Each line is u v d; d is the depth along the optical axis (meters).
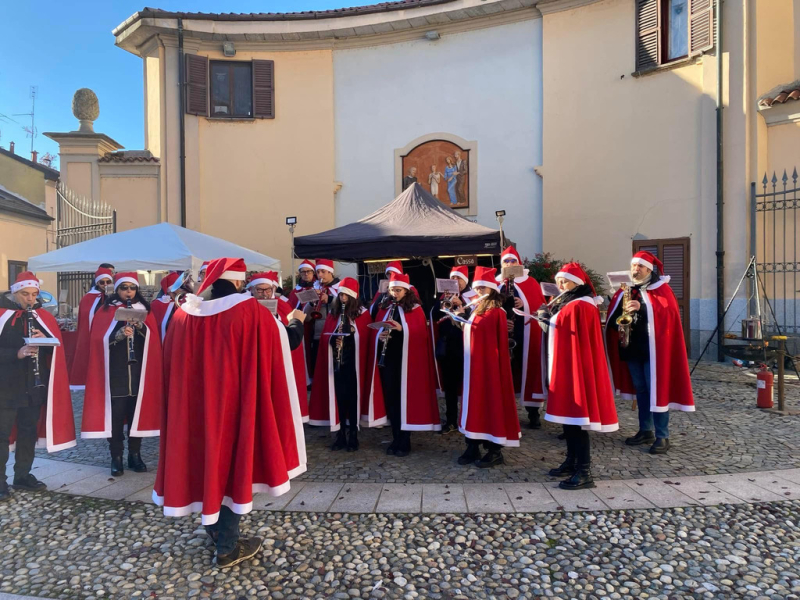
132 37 13.46
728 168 9.79
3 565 3.38
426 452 5.43
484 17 12.09
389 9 12.29
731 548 3.39
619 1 10.92
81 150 13.08
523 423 6.51
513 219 12.01
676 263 10.38
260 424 3.19
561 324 4.37
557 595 2.98
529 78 11.87
